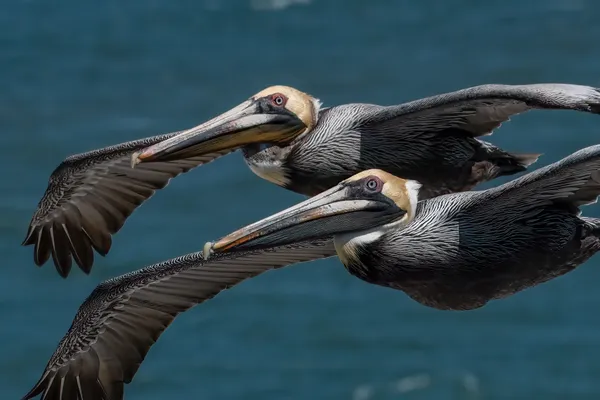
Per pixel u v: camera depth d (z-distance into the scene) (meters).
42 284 38.19
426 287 11.69
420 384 33.25
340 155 12.58
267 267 11.98
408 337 35.12
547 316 35.44
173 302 11.80
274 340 35.38
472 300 11.77
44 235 13.09
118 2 73.25
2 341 34.94
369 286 37.75
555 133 44.75
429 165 12.52
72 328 11.75
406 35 64.88
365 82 57.81
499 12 66.56
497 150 12.55
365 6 69.50
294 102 12.66
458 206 11.49
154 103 56.28
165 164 12.92
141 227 42.22
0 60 64.38
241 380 33.66
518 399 32.31
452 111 12.18
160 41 66.94
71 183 12.97
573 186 11.20
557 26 63.38
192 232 41.94
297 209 11.27
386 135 12.51
